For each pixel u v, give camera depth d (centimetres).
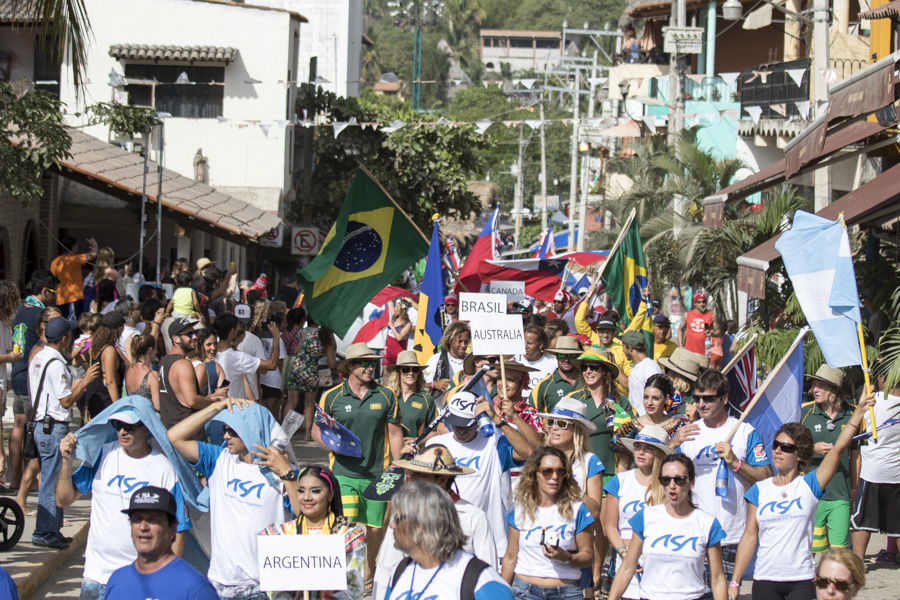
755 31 5125
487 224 2181
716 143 4338
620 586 875
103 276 2223
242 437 901
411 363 1227
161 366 1209
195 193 3155
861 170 2969
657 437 940
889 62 1236
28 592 1092
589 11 15438
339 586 750
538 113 10038
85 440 905
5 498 1198
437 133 4397
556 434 989
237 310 1938
